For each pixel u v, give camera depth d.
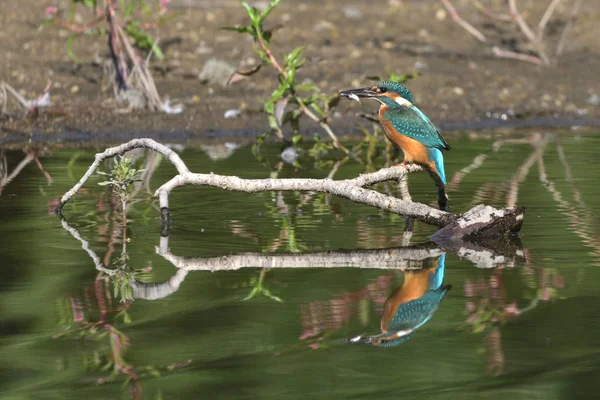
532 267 9.32
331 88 20.20
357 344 7.07
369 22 25.75
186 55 22.16
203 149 16.42
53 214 11.58
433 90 20.84
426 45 24.05
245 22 24.67
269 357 6.80
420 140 11.78
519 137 17.75
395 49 23.53
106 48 22.08
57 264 9.32
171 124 18.16
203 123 18.31
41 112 18.12
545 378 6.42
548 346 7.04
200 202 12.44
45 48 21.89
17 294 8.30
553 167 14.66
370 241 10.41
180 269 9.20
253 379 6.38
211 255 9.75
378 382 6.34
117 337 7.20
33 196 12.59
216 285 8.66
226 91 20.16
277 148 16.73
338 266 9.39
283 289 8.54
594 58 23.39
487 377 6.39
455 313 7.86
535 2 27.62
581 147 16.55
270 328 7.41
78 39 22.58
